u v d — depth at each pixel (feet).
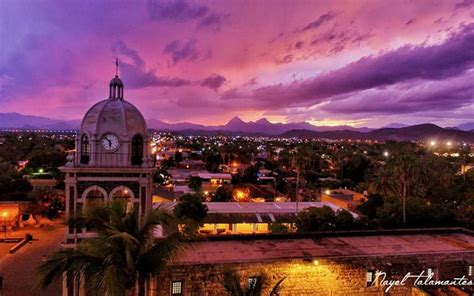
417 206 148.46
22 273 108.88
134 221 52.49
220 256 79.82
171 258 54.80
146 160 79.61
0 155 372.58
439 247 91.09
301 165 210.59
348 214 141.28
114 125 78.74
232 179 330.13
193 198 156.66
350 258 79.66
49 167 306.55
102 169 77.05
